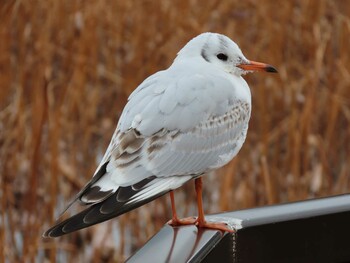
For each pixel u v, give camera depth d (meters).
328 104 13.03
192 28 14.58
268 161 11.93
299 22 15.18
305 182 11.28
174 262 4.87
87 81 14.41
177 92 6.24
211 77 6.44
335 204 5.35
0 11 14.29
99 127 13.86
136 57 14.32
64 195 11.66
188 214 11.45
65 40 14.59
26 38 14.92
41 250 10.73
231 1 15.79
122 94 13.90
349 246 5.34
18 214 11.21
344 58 13.77
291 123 11.66
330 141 12.53
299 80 14.12
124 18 15.10
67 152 12.81
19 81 13.20
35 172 10.47
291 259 5.23
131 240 10.89
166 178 6.11
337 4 16.39
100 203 5.55
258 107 13.05
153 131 6.08
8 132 12.46
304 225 5.22
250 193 10.90
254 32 15.48
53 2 14.86
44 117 10.55
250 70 6.71
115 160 5.90
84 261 10.79
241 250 5.12
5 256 9.95
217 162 6.49
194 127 6.26
